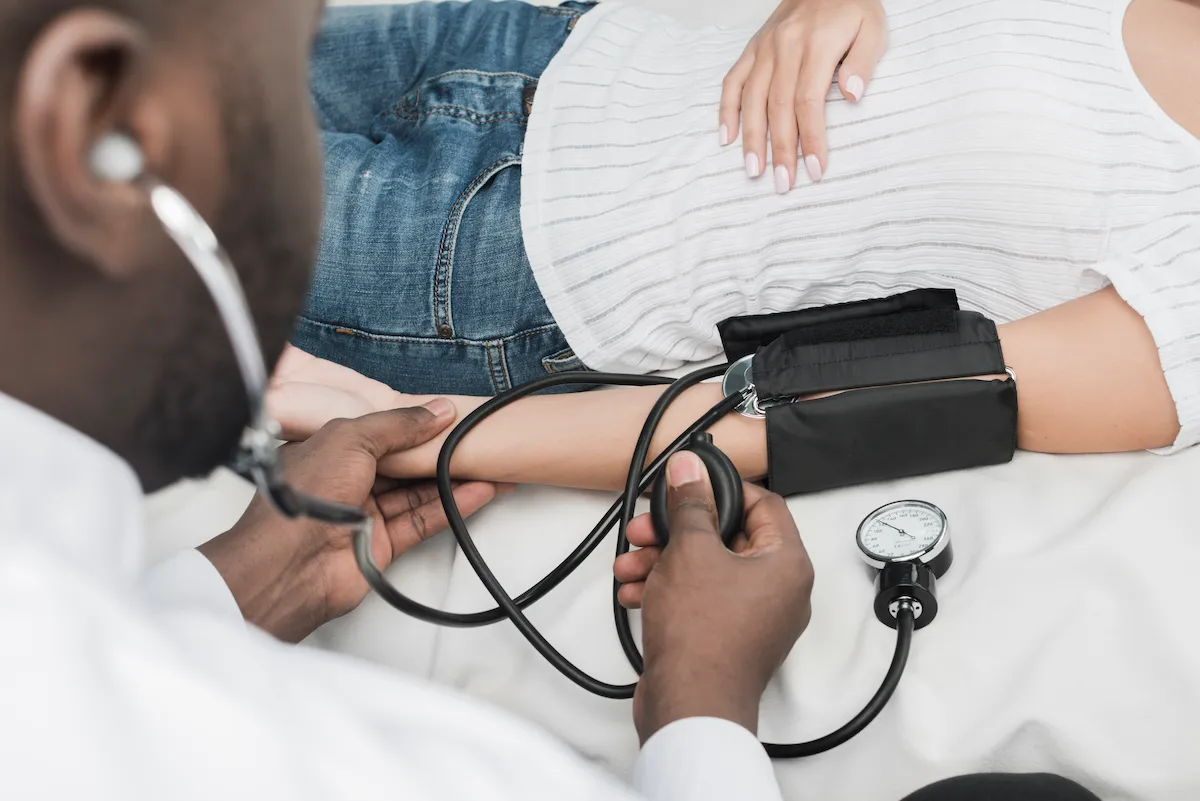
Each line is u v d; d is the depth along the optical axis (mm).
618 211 979
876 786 744
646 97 1029
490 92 1078
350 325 1058
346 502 827
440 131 1058
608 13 1122
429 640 880
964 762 735
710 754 550
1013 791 647
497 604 838
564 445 907
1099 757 714
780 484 885
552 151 1010
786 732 775
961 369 847
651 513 739
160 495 979
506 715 433
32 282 351
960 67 901
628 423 906
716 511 718
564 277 990
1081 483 863
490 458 912
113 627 328
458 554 919
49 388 389
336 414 955
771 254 977
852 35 929
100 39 315
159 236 367
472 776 379
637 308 1001
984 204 916
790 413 858
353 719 361
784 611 660
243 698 336
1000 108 882
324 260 1038
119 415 417
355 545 586
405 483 945
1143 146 881
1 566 319
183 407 436
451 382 1076
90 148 331
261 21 385
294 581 812
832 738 729
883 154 926
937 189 924
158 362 408
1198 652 724
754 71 960
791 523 718
